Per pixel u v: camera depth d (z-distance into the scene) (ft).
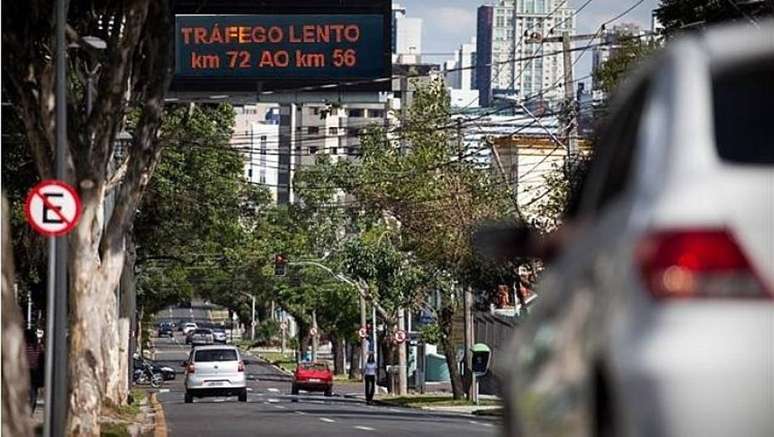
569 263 51.13
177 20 232.12
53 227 144.25
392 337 471.62
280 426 232.12
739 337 36.17
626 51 246.68
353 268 450.71
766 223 37.17
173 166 372.17
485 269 333.42
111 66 165.48
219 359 370.73
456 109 472.03
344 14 233.55
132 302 393.50
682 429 35.81
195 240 400.47
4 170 249.75
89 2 178.19
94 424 172.04
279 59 233.96
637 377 36.68
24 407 66.74
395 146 390.42
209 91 233.55
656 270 37.45
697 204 37.63
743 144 39.19
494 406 374.22
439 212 352.90
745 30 42.63
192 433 210.18
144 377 558.15
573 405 44.62
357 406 367.45
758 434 35.68
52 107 163.84
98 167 168.66
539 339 53.26
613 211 45.21
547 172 387.96
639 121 45.32
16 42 162.20
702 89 40.40
